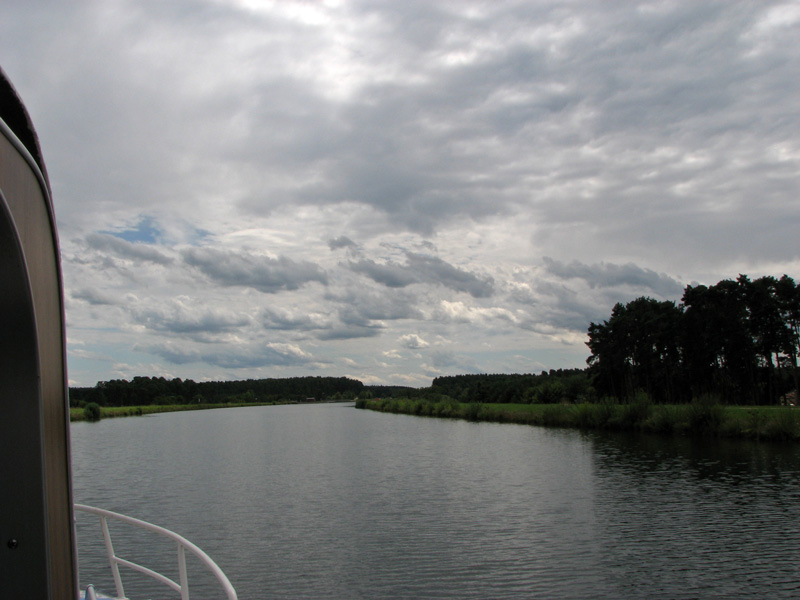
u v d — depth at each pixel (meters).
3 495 3.38
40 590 3.41
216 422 123.06
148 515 27.64
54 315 3.61
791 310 88.38
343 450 58.00
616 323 103.50
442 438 69.56
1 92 3.32
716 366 91.75
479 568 19.58
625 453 48.12
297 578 18.78
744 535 23.06
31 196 3.35
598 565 19.83
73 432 91.62
